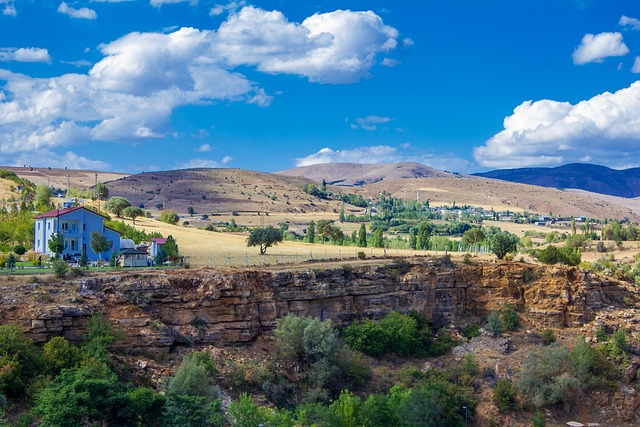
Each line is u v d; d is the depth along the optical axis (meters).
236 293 95.69
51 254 119.69
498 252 140.88
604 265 163.12
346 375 96.69
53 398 66.88
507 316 120.06
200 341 91.50
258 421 72.44
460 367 106.06
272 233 149.25
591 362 106.44
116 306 86.50
